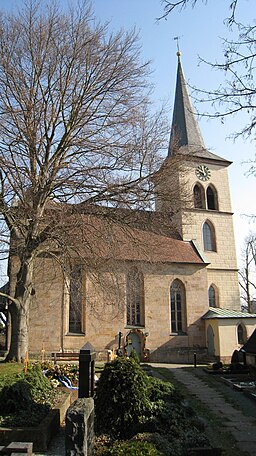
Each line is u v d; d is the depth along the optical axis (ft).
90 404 28.17
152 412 32.76
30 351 96.32
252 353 75.41
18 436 31.50
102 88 70.23
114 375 33.83
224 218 140.26
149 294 110.93
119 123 69.31
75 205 63.62
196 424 33.73
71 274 68.95
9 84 66.18
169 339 109.50
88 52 69.67
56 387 51.01
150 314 109.50
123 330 105.29
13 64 66.80
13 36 67.82
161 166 68.28
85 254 68.64
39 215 62.85
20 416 34.53
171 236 128.77
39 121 64.85
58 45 69.15
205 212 137.59
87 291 98.17
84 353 35.83
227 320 107.86
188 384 67.05
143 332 107.34
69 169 64.39
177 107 155.94
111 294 74.59
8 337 95.76
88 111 69.56
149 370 82.23
